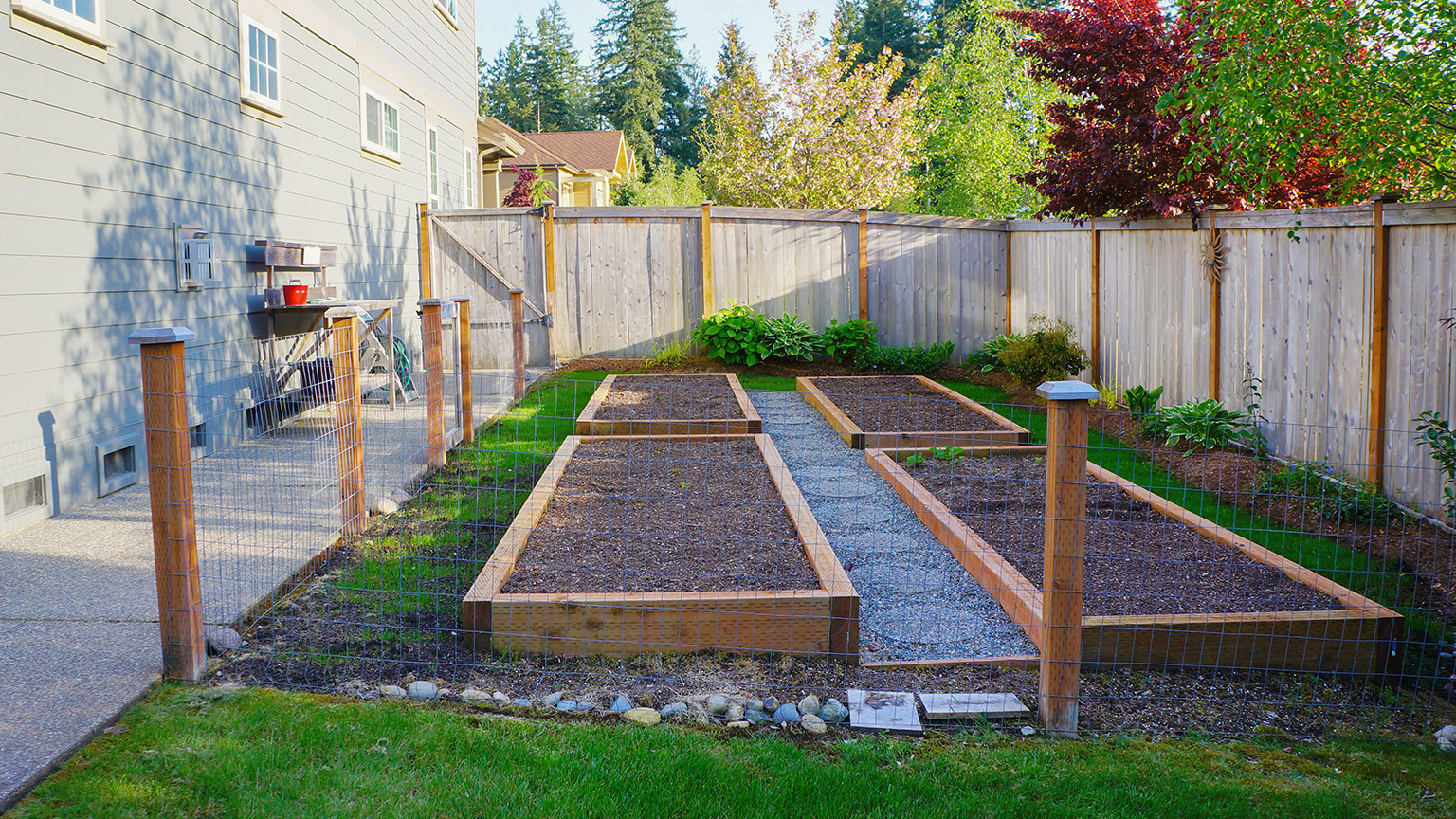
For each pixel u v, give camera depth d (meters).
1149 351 9.24
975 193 23.91
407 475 6.47
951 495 5.95
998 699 3.39
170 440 3.27
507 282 12.73
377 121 11.16
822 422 9.01
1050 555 3.17
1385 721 3.42
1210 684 3.67
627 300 13.01
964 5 36.81
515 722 3.10
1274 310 7.21
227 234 7.50
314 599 4.22
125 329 6.11
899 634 4.08
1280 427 7.17
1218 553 4.76
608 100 50.41
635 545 4.65
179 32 6.79
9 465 5.02
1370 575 4.78
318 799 2.60
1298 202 7.82
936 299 13.19
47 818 2.47
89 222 5.72
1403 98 4.71
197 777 2.68
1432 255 5.52
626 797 2.68
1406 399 5.75
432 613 4.08
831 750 3.05
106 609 3.95
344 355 5.11
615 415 8.50
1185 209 8.19
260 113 8.09
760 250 12.96
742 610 3.76
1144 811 2.71
